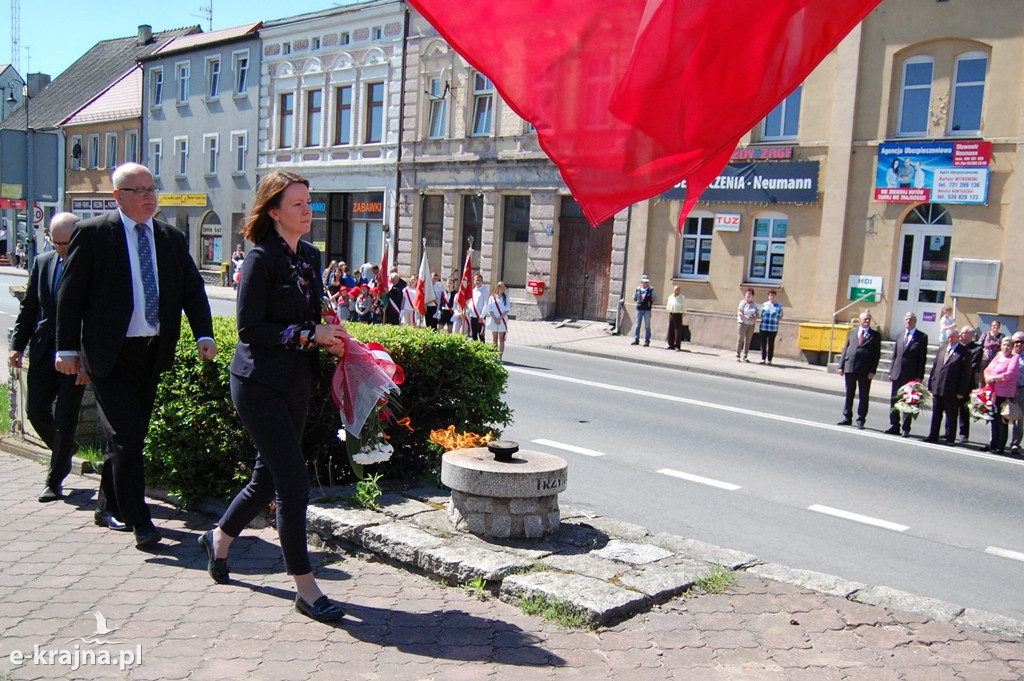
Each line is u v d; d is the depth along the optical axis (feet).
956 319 65.82
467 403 22.08
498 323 66.13
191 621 13.30
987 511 27.53
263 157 128.47
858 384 44.98
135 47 178.50
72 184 168.45
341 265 87.76
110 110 159.84
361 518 17.03
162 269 16.81
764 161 74.74
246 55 130.52
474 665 12.20
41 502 19.49
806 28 8.07
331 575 15.49
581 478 28.17
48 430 21.04
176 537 17.29
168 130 146.72
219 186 136.87
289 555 13.53
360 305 73.61
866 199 70.18
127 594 14.28
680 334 76.02
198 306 17.39
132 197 16.57
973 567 21.24
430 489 19.95
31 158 45.85
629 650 12.87
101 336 16.14
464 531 17.03
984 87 65.41
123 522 17.62
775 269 75.87
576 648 12.87
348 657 12.31
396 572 15.72
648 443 35.01
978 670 12.83
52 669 11.60
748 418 43.80
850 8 7.98
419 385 21.01
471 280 69.72
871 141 69.82
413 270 107.76
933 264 67.92
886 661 12.98
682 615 14.19
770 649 13.17
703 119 8.36
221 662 12.01
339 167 116.26
